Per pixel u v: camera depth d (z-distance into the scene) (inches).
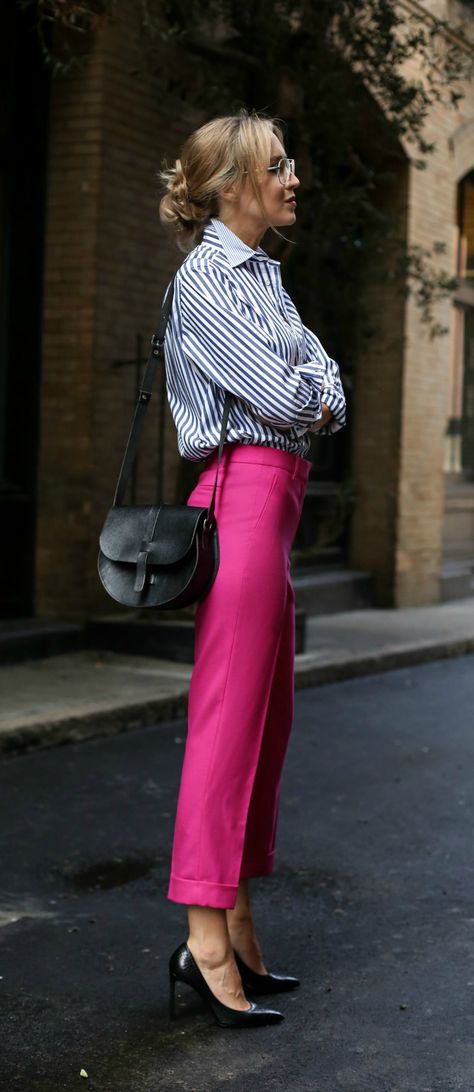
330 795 207.3
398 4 375.9
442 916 148.8
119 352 330.6
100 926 144.4
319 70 331.0
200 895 112.3
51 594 326.6
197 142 113.0
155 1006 121.4
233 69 328.2
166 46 336.5
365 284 384.5
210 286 108.9
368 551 468.1
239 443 111.7
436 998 123.8
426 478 481.7
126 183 328.5
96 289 320.2
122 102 324.5
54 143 322.3
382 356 459.5
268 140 111.8
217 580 111.2
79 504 323.3
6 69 317.1
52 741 235.0
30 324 323.9
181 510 109.5
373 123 377.4
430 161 464.4
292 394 107.0
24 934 141.3
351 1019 118.4
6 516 321.4
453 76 365.4
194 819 112.4
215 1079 105.9
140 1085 104.7
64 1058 109.7
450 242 487.5
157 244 341.7
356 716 279.7
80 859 169.6
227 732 111.7
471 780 220.5
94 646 321.4
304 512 441.7
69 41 316.5
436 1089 104.6
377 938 140.9
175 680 283.9
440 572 502.9
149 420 342.0
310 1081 105.7
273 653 112.9
